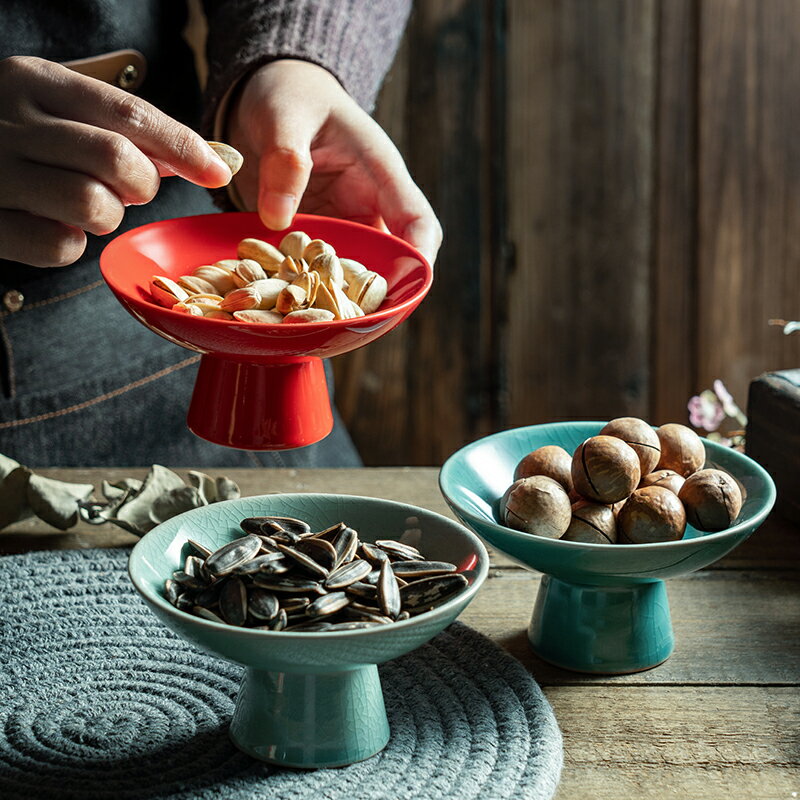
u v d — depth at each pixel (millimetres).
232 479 939
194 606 681
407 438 1549
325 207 917
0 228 771
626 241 1471
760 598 806
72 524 852
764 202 1448
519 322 1505
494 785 670
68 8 930
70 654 754
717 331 1492
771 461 894
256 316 746
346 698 684
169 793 669
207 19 1002
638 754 696
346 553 701
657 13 1398
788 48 1400
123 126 746
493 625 784
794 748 698
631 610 745
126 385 1045
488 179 1459
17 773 681
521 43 1417
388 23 996
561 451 760
